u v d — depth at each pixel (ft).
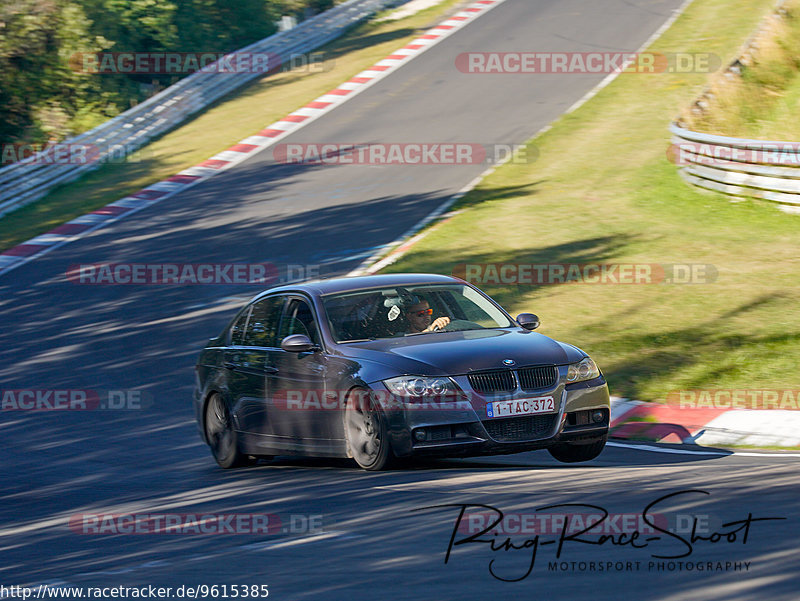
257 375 103.19
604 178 267.59
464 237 231.50
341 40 501.15
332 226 256.52
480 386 87.10
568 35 446.60
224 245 250.78
